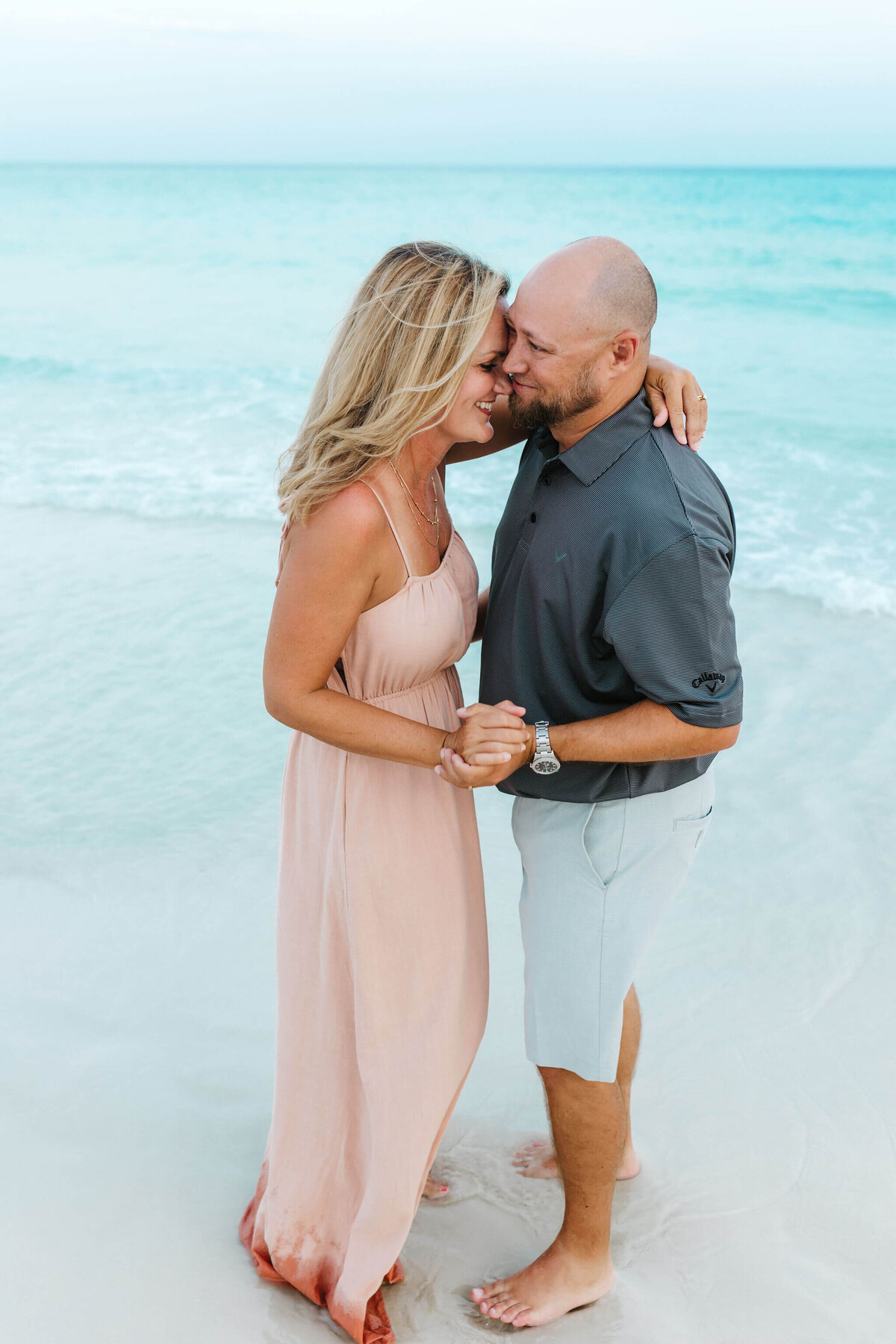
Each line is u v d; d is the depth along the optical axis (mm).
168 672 5258
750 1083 2930
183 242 30781
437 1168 2684
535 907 2289
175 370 13266
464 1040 2293
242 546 6953
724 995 3270
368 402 1929
